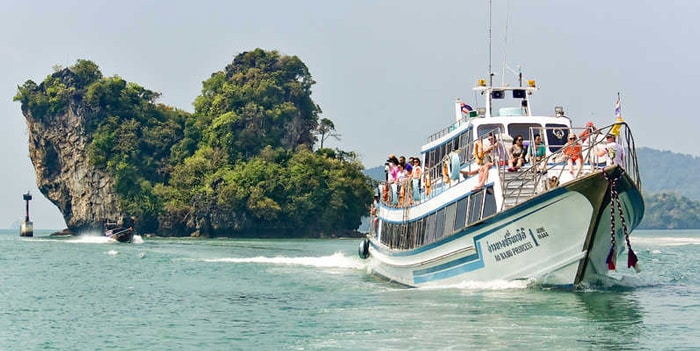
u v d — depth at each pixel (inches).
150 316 3230.8
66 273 5354.3
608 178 2913.4
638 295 3275.1
